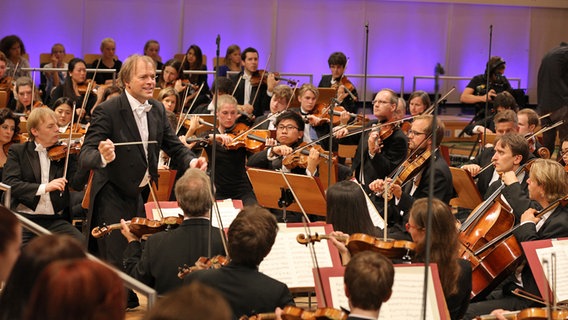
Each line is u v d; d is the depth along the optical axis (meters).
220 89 8.66
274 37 14.34
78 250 2.17
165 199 5.49
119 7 13.66
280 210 5.94
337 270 3.24
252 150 6.35
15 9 13.18
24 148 5.39
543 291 3.75
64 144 5.58
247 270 3.19
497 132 6.67
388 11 14.70
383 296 2.73
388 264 2.76
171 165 6.61
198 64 10.80
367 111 14.62
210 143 6.38
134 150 4.80
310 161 5.79
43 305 1.78
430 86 15.04
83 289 1.78
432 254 3.40
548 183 4.42
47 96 10.99
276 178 5.18
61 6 13.37
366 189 6.11
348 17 14.56
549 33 15.37
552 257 3.56
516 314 3.24
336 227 4.06
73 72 9.28
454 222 3.44
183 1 13.89
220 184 6.31
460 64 15.11
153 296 2.41
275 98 7.79
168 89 7.68
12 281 2.13
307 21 14.46
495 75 10.48
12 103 9.35
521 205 4.79
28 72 10.66
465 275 3.55
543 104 7.71
